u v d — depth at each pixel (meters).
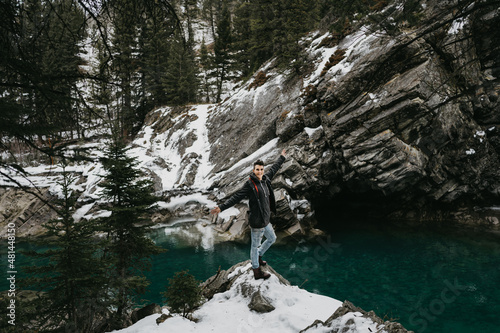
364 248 11.88
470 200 15.23
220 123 23.81
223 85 39.47
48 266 4.45
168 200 18.50
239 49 33.88
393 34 3.03
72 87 2.74
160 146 26.34
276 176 14.91
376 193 15.82
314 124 16.28
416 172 12.66
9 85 2.34
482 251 10.76
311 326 3.53
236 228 14.25
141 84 29.62
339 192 16.58
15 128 2.13
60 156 2.35
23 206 17.73
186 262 11.20
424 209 15.86
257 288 4.62
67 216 4.46
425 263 10.10
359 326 3.12
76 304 4.50
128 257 5.66
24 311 3.99
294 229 14.05
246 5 30.11
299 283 9.14
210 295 5.25
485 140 13.87
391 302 7.72
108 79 3.04
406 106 12.10
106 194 5.70
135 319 4.59
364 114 13.45
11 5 2.53
